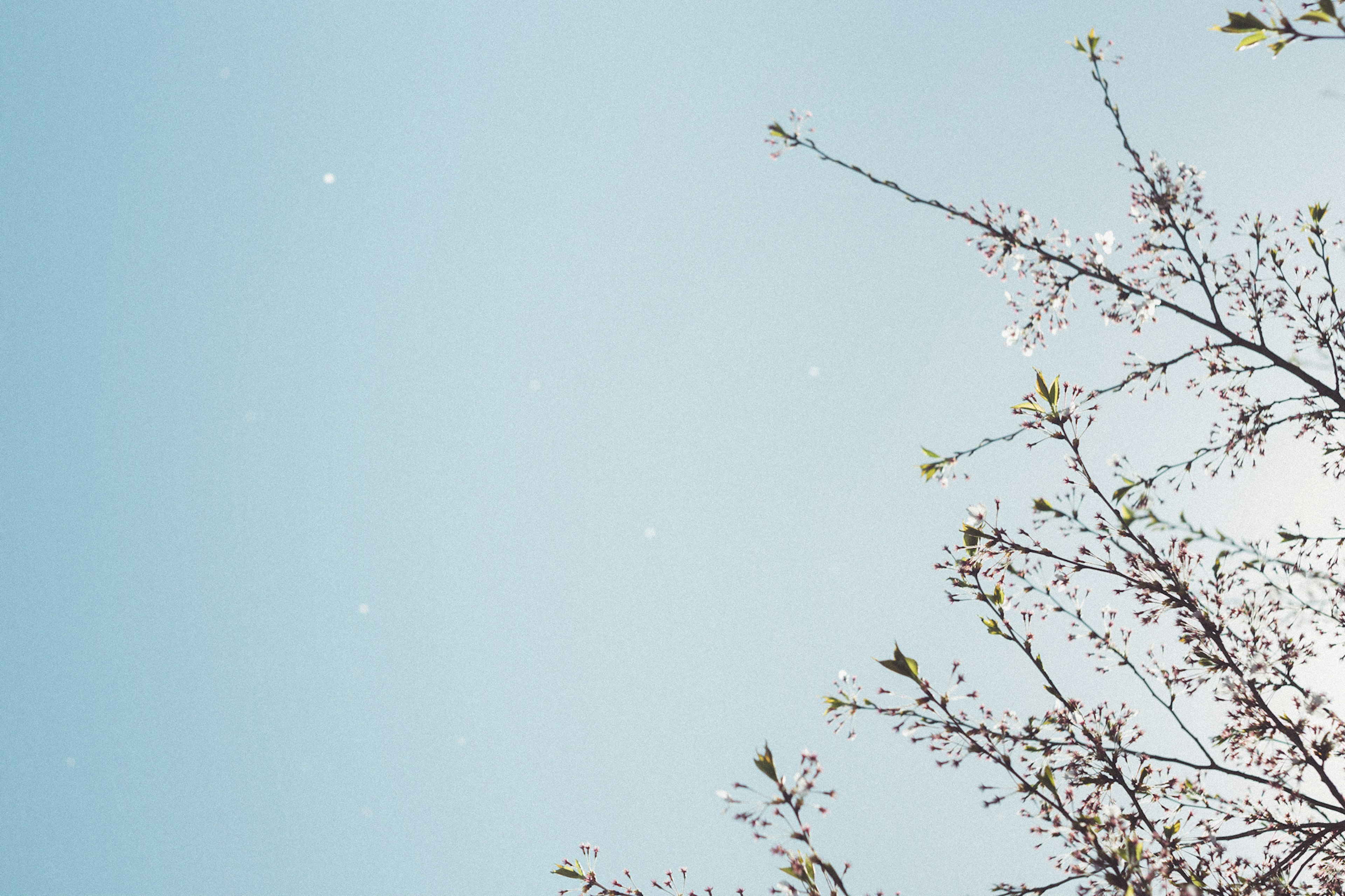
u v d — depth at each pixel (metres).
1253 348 5.12
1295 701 5.12
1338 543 5.10
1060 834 4.30
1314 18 3.20
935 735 4.54
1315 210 5.26
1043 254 5.38
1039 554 5.14
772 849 3.69
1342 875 5.11
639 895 4.29
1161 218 5.37
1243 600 5.20
